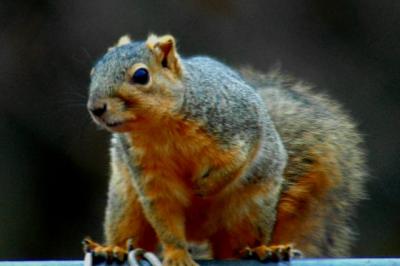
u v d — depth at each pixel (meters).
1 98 16.19
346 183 10.29
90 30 16.23
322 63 16.47
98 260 8.74
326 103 10.59
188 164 8.72
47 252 16.52
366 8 16.53
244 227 8.99
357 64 16.50
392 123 16.41
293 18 16.44
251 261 8.21
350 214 10.26
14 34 16.25
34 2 16.27
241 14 16.36
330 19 16.48
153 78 8.56
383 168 16.33
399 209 16.25
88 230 16.47
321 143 10.12
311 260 7.63
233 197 8.91
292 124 10.14
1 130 16.25
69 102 16.02
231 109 8.94
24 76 16.20
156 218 8.73
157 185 8.73
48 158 16.34
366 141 16.38
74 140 16.08
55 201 16.56
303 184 9.95
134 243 9.12
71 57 16.20
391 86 16.48
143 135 8.65
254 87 10.54
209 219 8.98
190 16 16.30
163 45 8.65
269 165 9.09
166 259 8.65
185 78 8.77
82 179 16.34
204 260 8.39
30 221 16.52
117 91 8.43
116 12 16.25
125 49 8.66
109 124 8.43
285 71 16.36
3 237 16.47
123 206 9.09
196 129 8.70
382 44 16.52
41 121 16.19
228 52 16.31
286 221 9.88
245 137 8.92
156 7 16.28
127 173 9.02
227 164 8.76
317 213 10.04
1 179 16.34
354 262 7.57
